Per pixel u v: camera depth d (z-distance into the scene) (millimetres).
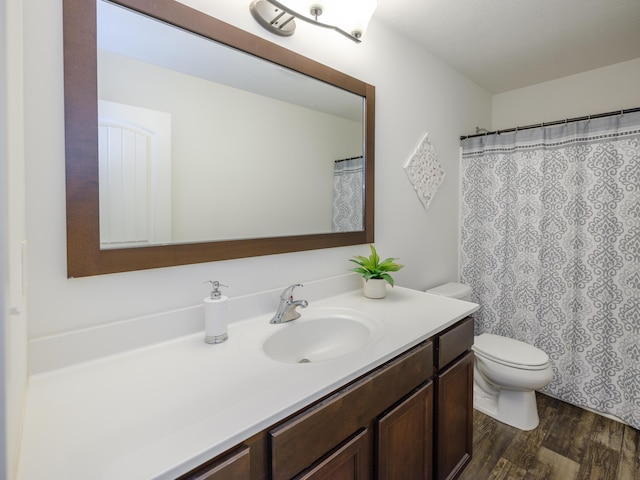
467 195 2455
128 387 757
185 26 1022
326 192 1483
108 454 543
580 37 1920
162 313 1006
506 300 2316
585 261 1982
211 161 1118
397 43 1842
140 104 958
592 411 1979
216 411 666
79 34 837
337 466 808
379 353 956
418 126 2021
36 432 594
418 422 1111
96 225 879
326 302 1476
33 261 794
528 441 1730
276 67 1276
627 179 1822
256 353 946
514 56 2150
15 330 501
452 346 1289
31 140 780
